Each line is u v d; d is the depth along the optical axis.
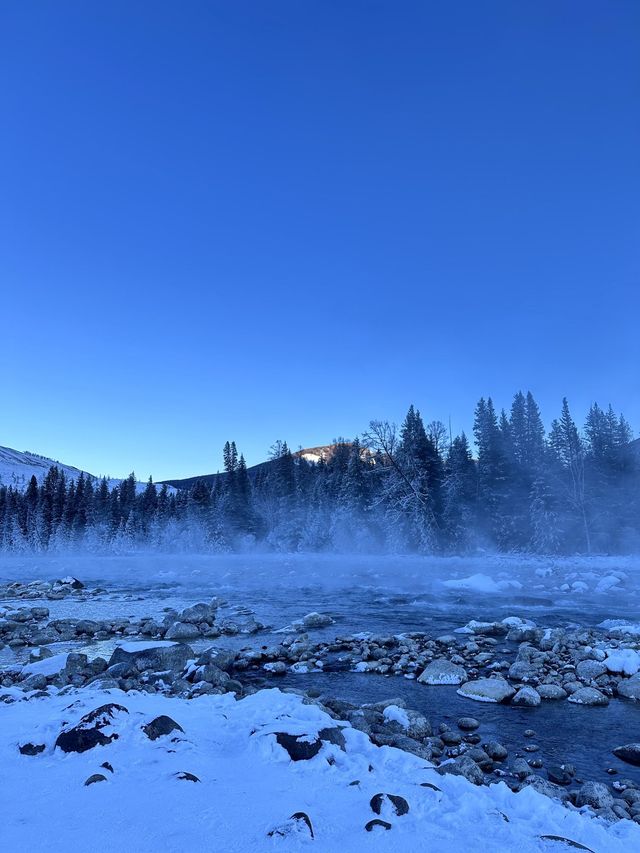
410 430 58.50
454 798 5.34
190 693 10.79
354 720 8.91
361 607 24.17
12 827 4.04
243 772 5.48
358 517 62.00
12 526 90.12
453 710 10.62
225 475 84.19
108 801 4.55
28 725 6.64
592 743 8.96
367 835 4.27
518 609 22.80
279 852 3.85
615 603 24.22
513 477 60.06
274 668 13.81
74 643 17.39
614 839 4.83
